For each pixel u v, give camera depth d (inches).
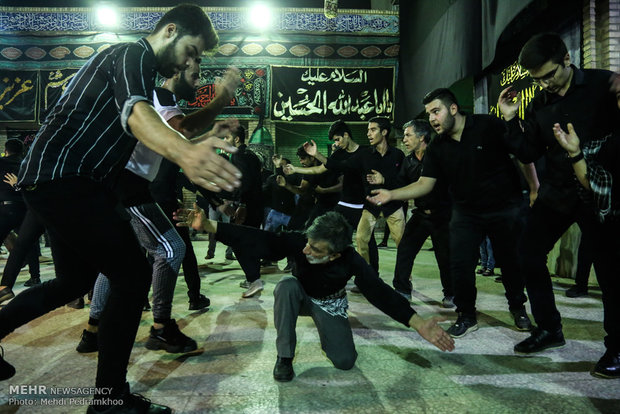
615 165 79.7
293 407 70.9
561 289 167.5
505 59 249.4
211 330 114.8
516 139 97.9
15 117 432.8
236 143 166.2
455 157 109.7
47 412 68.5
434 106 106.8
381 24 444.5
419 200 141.1
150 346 98.0
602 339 104.8
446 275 141.3
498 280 185.0
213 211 263.3
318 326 87.1
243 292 165.9
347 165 165.0
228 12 449.7
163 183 123.6
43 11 436.8
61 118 59.9
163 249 94.1
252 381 81.7
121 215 64.2
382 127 159.0
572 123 88.2
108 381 61.7
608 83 85.7
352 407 71.0
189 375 84.5
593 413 68.2
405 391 77.1
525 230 98.0
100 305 96.6
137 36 441.1
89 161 60.9
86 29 438.0
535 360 91.9
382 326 118.4
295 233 89.0
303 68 448.8
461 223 113.0
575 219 90.6
